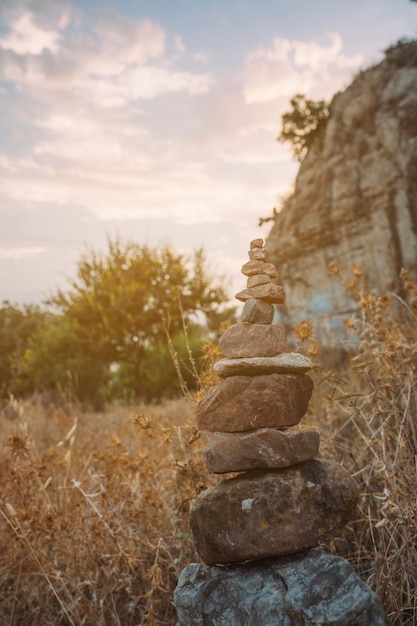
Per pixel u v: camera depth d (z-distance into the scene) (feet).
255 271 8.20
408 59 43.52
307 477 7.61
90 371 49.60
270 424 7.73
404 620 8.39
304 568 7.18
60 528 10.05
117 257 64.18
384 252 40.01
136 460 11.54
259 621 6.90
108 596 10.29
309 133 52.80
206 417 7.95
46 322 66.64
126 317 59.00
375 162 41.83
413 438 9.96
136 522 10.67
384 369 11.35
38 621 10.15
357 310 39.60
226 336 8.18
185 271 62.64
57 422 22.99
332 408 12.47
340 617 6.45
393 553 8.79
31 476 11.39
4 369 74.13
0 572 10.87
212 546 7.53
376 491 10.35
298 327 11.03
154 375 49.06
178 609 7.67
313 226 45.37
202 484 9.80
